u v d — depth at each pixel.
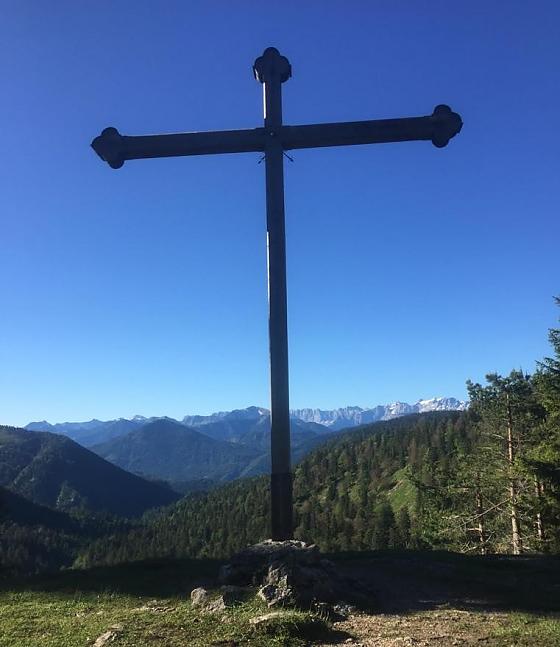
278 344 9.77
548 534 25.31
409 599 8.71
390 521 86.31
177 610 7.89
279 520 9.45
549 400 24.06
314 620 6.60
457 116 10.56
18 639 6.79
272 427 9.61
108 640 6.32
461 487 31.53
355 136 10.50
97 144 10.54
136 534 130.50
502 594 9.11
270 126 10.38
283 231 10.14
